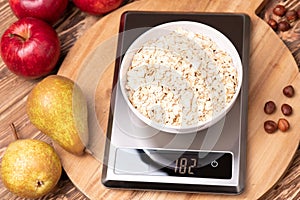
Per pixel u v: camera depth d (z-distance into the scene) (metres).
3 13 1.08
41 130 0.95
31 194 0.92
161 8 1.04
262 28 1.01
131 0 1.07
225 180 0.91
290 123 0.94
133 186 0.92
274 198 0.93
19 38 0.98
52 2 1.01
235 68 0.95
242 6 1.03
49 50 0.98
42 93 0.92
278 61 0.98
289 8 1.04
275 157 0.92
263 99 0.96
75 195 0.96
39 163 0.90
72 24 1.06
